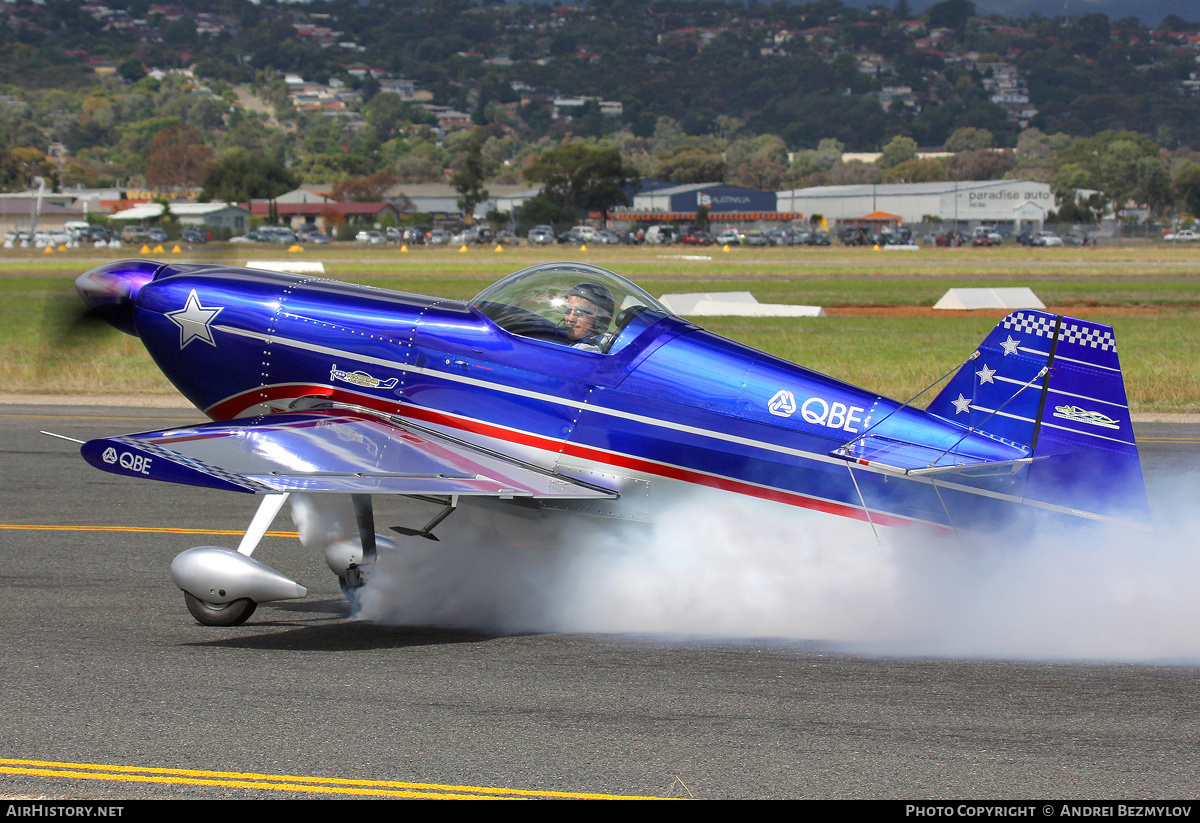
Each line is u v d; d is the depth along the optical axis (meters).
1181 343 61.44
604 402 18.73
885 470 17.73
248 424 19.12
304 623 18.50
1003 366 17.53
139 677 15.53
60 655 16.52
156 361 22.23
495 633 17.73
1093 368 17.11
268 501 19.09
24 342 61.12
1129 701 14.61
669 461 18.53
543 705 14.50
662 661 16.28
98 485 29.30
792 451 18.09
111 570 21.56
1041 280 131.62
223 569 17.80
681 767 12.68
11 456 32.53
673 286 119.94
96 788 12.12
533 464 19.12
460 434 19.55
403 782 12.30
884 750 13.12
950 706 14.45
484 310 19.75
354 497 19.05
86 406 42.06
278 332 20.91
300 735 13.50
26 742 13.23
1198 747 13.19
